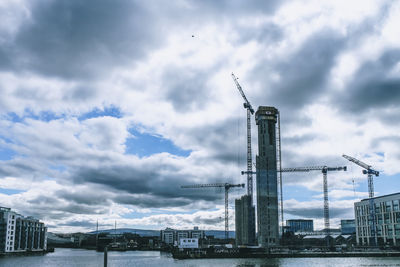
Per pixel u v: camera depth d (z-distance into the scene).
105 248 74.56
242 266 184.38
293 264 197.00
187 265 197.38
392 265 183.88
